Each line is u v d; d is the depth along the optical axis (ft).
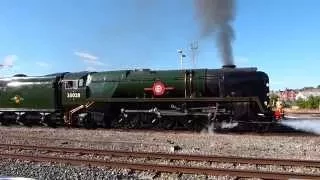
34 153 59.31
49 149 60.08
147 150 60.23
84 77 97.71
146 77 90.48
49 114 101.14
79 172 44.86
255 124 80.84
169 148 61.00
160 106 88.84
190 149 59.93
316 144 63.46
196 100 84.17
